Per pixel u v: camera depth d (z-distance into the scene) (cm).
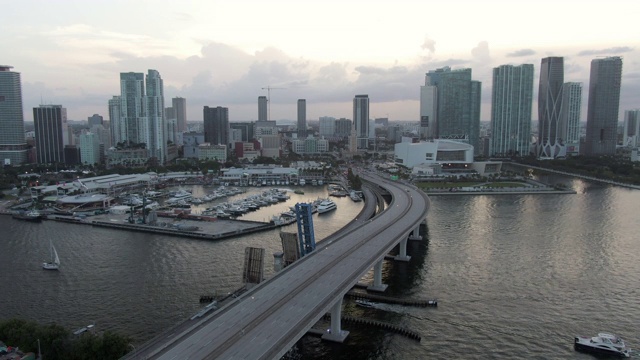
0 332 16125
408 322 19362
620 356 16675
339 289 17425
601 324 19088
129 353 14400
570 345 17500
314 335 18338
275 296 16725
